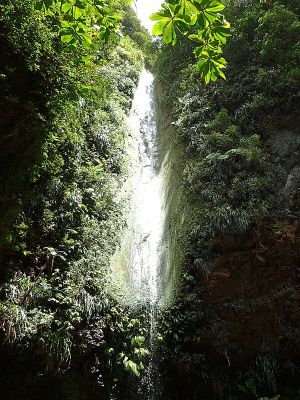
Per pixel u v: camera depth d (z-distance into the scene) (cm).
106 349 536
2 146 505
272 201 619
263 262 581
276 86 750
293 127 710
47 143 562
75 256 581
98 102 781
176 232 738
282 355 568
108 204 739
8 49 522
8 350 424
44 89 579
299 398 518
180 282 630
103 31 415
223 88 886
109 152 849
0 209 486
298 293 563
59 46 603
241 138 741
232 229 606
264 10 909
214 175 718
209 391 573
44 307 480
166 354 596
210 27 304
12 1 498
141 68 1540
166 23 293
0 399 438
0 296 445
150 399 570
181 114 968
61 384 471
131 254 759
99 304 558
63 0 348
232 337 585
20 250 507
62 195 608
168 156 1002
